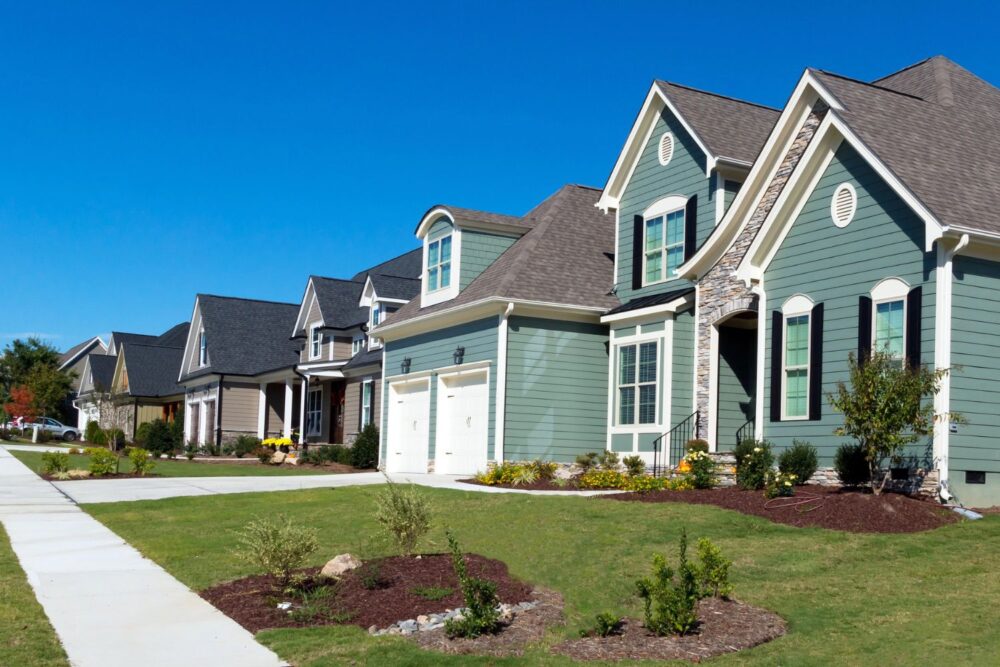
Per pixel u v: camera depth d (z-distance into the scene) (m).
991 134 19.17
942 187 16.27
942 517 14.06
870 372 14.78
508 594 11.10
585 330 24.80
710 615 10.09
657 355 22.47
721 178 22.22
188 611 10.98
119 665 8.88
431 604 10.79
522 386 23.95
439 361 27.02
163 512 18.47
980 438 15.59
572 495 17.83
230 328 48.09
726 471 19.30
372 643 9.52
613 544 13.19
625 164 25.28
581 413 24.52
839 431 15.22
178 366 59.28
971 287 15.73
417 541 13.36
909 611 9.84
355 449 31.83
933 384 14.84
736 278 19.70
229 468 31.25
